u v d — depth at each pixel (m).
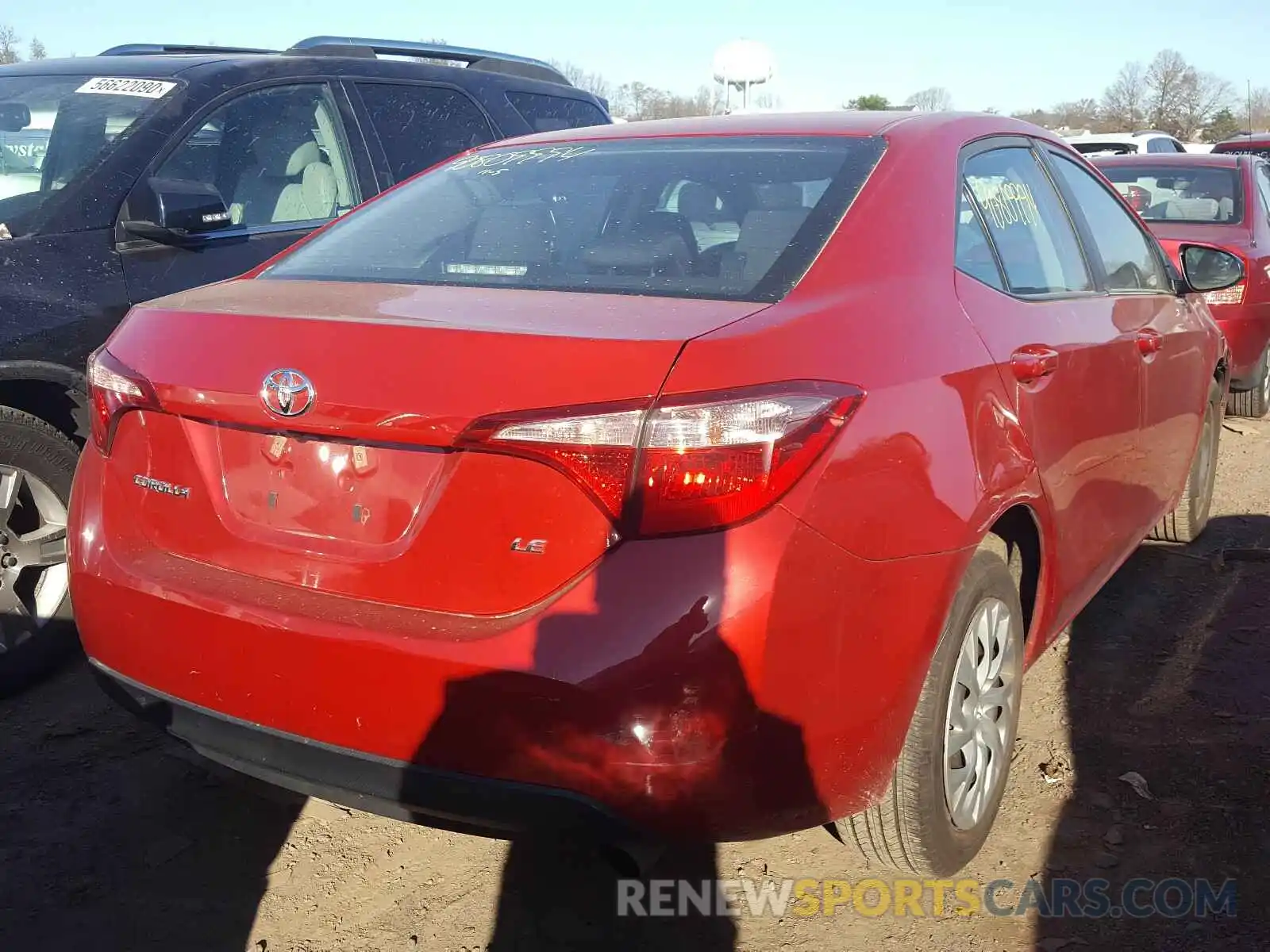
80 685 3.77
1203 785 3.20
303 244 3.19
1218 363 4.84
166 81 4.46
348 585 2.27
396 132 5.13
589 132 3.43
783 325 2.22
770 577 2.04
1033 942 2.57
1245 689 3.77
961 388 2.52
